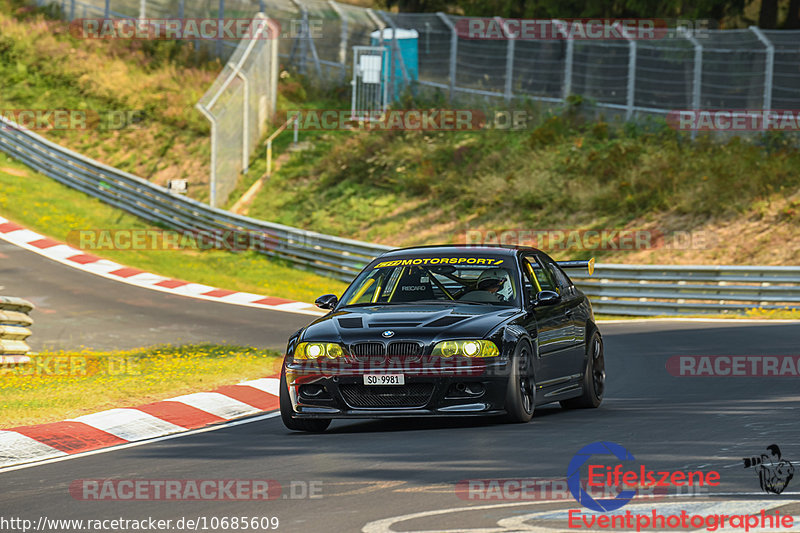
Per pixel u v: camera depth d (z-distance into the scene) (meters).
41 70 156.88
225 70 129.38
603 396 41.94
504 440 29.39
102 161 136.88
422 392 31.83
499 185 118.62
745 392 40.97
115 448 32.12
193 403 40.31
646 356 56.03
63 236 106.12
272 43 142.75
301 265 105.00
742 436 28.81
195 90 152.38
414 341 31.83
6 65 157.25
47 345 61.50
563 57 134.25
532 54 137.12
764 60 120.00
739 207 104.56
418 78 145.38
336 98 150.88
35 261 93.50
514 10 159.38
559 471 24.23
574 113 130.62
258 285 95.81
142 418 37.16
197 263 103.19
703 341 62.59
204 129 141.88
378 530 19.11
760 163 111.69
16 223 106.81
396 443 29.88
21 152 134.00
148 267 98.06
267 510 21.53
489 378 31.75
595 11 151.62
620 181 114.50
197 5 164.00
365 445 29.80
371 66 140.62
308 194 125.56
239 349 57.44
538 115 133.12
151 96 150.75
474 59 139.88
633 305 88.62
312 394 32.84
